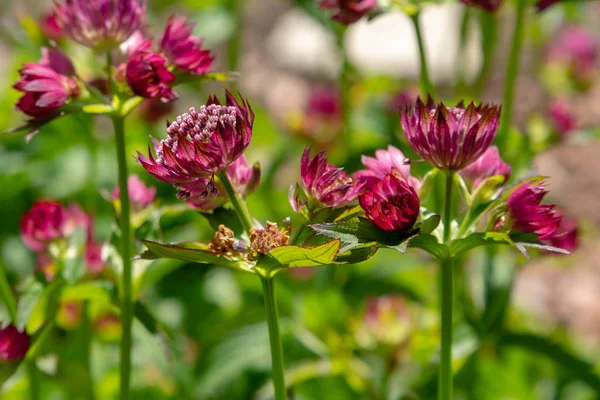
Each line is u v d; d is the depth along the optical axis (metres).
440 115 0.64
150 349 0.78
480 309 0.86
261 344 0.89
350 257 0.64
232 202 0.65
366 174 0.66
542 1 0.82
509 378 0.90
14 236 1.08
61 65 0.69
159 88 0.68
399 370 0.85
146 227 0.73
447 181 0.65
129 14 0.69
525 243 0.64
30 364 0.75
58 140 1.11
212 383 0.87
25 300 0.72
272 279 0.65
